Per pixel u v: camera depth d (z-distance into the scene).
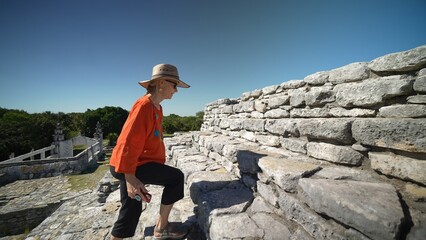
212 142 3.92
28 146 24.89
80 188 10.65
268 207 2.02
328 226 1.38
